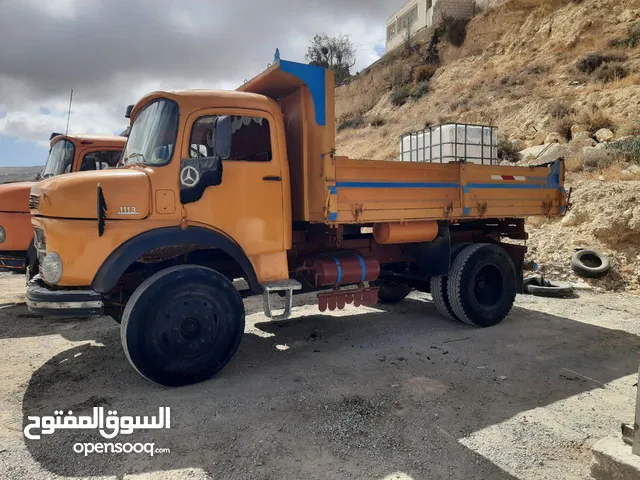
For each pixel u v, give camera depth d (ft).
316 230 18.34
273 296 26.30
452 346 17.37
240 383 14.10
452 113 84.02
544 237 33.30
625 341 17.75
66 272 13.11
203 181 14.21
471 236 22.40
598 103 61.77
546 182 21.89
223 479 9.46
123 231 13.47
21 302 25.59
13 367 15.75
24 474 9.69
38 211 13.64
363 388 13.62
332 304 18.12
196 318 13.75
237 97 15.24
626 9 83.51
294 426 11.48
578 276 28.07
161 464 10.00
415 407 12.39
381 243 18.54
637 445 8.68
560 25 90.94
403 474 9.53
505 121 69.77
